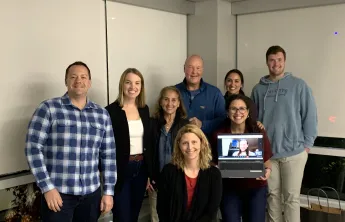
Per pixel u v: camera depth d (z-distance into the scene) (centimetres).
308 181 357
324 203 341
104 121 224
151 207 315
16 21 236
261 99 302
